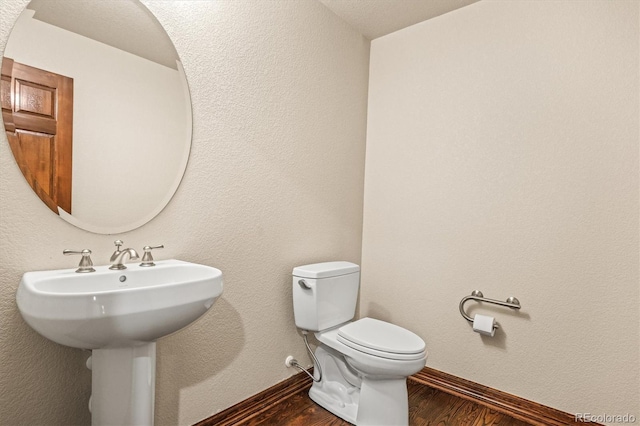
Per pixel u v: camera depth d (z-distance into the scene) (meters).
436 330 2.20
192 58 1.53
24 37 1.12
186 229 1.53
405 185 2.34
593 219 1.71
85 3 1.26
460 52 2.13
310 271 1.87
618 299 1.65
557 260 1.80
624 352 1.63
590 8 1.72
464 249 2.09
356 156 2.46
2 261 1.09
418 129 2.29
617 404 1.64
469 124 2.09
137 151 1.38
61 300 0.91
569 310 1.76
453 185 2.14
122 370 1.11
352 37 2.39
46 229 1.17
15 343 1.12
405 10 2.18
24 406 1.14
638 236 1.60
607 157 1.68
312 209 2.14
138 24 1.38
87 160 1.26
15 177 1.11
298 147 2.03
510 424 1.77
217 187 1.64
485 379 2.01
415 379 2.22
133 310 1.00
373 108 2.52
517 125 1.92
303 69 2.04
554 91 1.82
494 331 1.92
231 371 1.72
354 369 1.79
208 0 1.59
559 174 1.80
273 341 1.93
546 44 1.84
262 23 1.81
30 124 1.14
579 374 1.74
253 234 1.80
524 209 1.90
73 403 1.24
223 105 1.65
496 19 2.00
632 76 1.62
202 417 1.61
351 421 1.73
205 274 1.32
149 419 1.18
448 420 1.79
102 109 1.29
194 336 1.57
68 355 1.23
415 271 2.29
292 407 1.87
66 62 1.21
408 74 2.35
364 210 2.55
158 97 1.44
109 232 1.31
